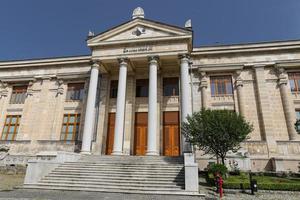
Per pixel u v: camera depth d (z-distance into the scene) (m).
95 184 13.95
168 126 24.09
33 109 27.95
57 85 28.48
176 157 17.33
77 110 26.86
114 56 23.16
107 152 24.27
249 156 19.61
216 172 13.98
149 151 19.06
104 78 26.44
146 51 22.67
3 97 29.12
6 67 30.06
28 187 13.89
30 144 25.42
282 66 23.20
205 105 23.55
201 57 25.31
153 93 21.00
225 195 12.29
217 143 15.33
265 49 24.02
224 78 24.67
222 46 25.00
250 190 13.02
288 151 20.44
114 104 25.78
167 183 13.54
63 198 11.16
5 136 27.67
